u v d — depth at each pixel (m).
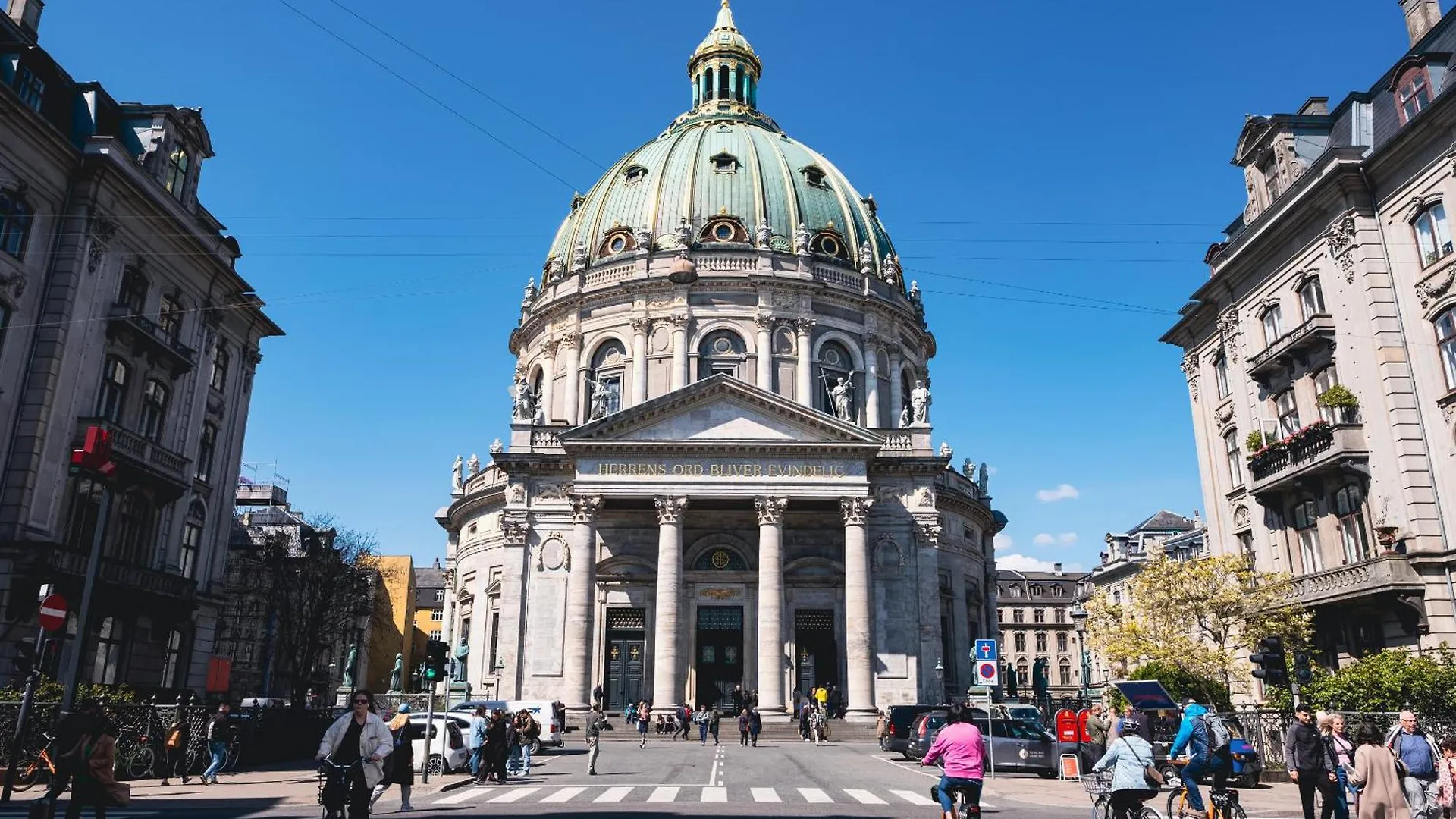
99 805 14.12
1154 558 37.06
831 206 64.94
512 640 46.88
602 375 59.12
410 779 17.81
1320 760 14.54
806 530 49.72
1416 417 29.47
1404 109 31.36
